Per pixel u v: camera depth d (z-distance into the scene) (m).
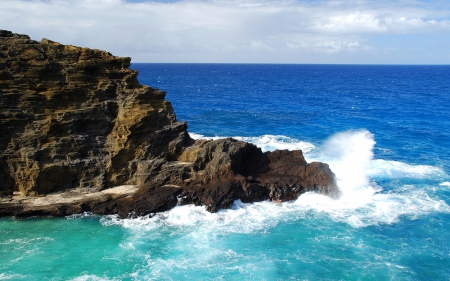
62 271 23.86
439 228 30.19
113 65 37.38
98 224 29.66
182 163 36.09
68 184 33.25
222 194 32.41
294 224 30.36
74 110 34.12
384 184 39.62
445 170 44.34
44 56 34.56
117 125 35.47
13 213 30.17
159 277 23.48
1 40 34.06
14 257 25.17
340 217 31.66
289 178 35.66
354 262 25.44
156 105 37.56
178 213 31.34
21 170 31.62
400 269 24.78
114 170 34.25
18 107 33.00
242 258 25.67
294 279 23.56
